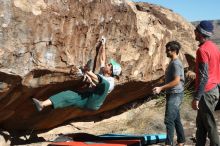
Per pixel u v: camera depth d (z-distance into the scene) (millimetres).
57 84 6777
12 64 5949
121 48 7855
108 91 6582
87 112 8617
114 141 7230
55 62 6504
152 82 9148
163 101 10258
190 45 10562
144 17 8672
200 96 5793
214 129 5867
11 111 6809
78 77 6805
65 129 8445
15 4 5895
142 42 8352
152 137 7750
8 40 5852
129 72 8172
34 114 7281
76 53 6844
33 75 6301
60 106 6301
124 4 7766
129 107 9828
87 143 6965
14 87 6223
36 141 7586
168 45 6844
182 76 6852
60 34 6500
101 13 7215
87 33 6996
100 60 7301
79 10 6777
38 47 6223
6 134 7176
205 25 5895
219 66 5988
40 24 6184
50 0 6324
